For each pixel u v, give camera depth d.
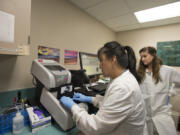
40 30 1.15
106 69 0.64
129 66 0.70
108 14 1.83
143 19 2.00
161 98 1.18
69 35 1.51
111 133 0.60
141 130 0.58
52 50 1.29
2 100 0.90
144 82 1.27
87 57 1.42
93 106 0.94
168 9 1.61
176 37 2.08
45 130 0.66
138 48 2.53
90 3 1.51
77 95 0.90
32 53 1.10
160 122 1.10
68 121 0.65
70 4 1.49
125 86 0.53
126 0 1.41
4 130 0.60
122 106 0.49
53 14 1.27
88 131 0.53
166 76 1.21
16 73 1.00
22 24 0.70
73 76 1.27
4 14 0.60
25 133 0.62
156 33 2.29
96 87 1.27
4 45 0.61
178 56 2.06
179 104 2.02
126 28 2.52
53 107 0.69
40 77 0.77
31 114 0.69
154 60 1.23
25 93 1.05
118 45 0.62
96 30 2.07
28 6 0.73
